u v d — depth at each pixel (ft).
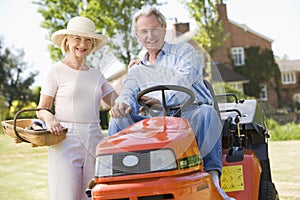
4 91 110.32
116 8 67.46
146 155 11.82
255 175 14.62
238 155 14.78
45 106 15.83
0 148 50.93
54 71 15.90
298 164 35.45
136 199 11.57
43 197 26.91
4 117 95.66
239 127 16.10
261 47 119.24
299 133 59.11
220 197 12.80
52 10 72.02
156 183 11.59
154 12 13.99
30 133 14.82
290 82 145.18
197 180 12.00
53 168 15.46
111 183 11.84
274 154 42.63
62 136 15.16
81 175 15.57
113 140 12.37
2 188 29.86
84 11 69.31
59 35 16.38
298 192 25.36
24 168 38.32
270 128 63.93
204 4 77.05
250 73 118.11
